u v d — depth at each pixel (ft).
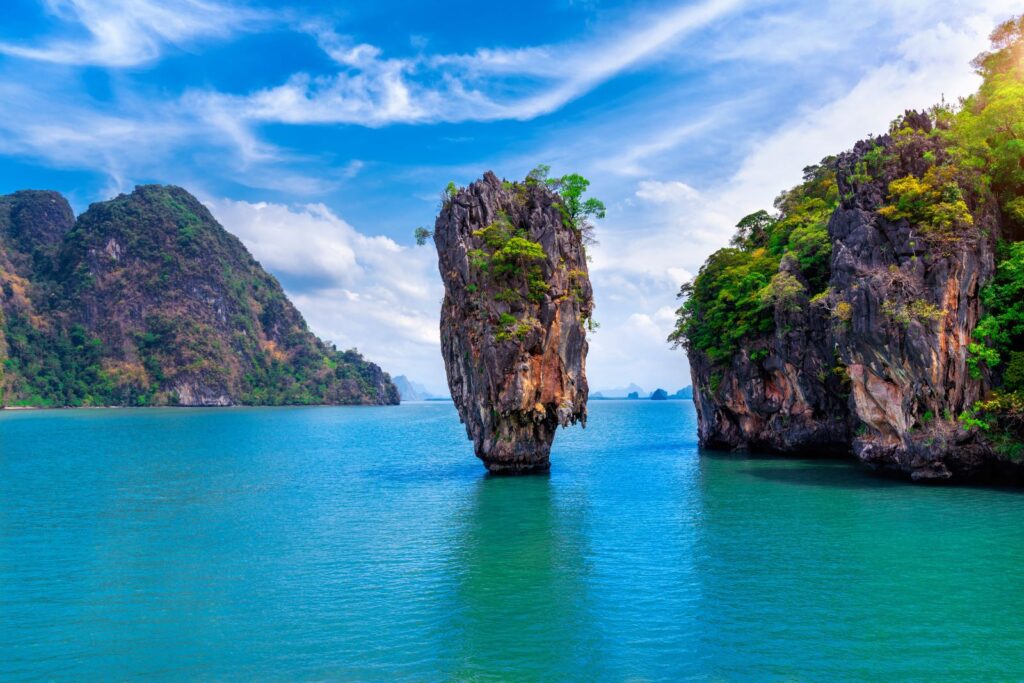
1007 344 160.04
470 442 334.65
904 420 162.50
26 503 155.63
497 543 114.21
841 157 188.96
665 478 184.85
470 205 194.59
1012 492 150.61
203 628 78.13
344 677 65.92
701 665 67.46
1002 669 66.18
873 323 161.58
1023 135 168.76
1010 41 209.15
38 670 67.97
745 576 93.97
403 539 117.91
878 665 67.10
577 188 203.51
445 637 74.79
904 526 120.88
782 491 159.22
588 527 125.29
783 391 226.38
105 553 110.11
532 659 69.21
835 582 90.89
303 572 98.99
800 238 221.87
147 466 229.45
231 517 138.21
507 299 184.96
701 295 265.34
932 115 192.13
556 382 193.88
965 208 159.12
